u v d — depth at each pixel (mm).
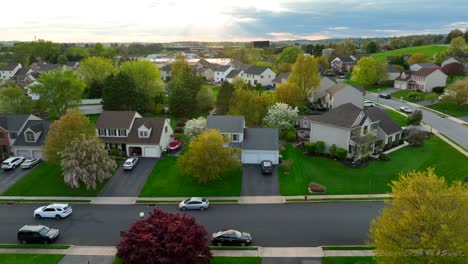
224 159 44062
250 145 51719
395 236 23984
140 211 39000
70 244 32844
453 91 79500
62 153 43219
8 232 35062
